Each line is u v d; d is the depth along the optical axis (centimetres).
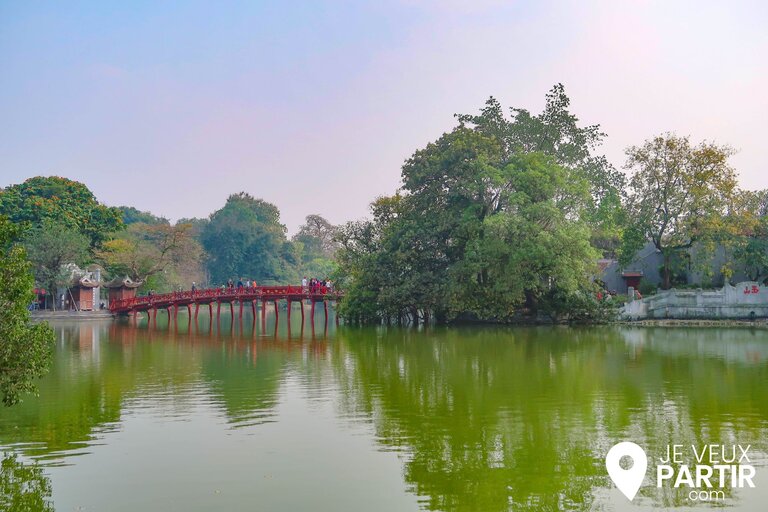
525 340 5291
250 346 5278
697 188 6544
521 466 2062
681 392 3097
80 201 10350
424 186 6962
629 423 2541
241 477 1972
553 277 6303
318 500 1802
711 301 6506
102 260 10288
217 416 2703
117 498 1822
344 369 3900
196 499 1809
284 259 15988
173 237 11569
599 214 7912
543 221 6303
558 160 7531
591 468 2045
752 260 6688
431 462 2103
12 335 2159
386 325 7081
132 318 8994
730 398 2956
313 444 2297
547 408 2797
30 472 2020
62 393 3200
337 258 7625
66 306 9519
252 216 16212
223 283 15100
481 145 6725
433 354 4519
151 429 2503
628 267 7644
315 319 9319
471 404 2884
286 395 3123
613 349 4638
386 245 6931
